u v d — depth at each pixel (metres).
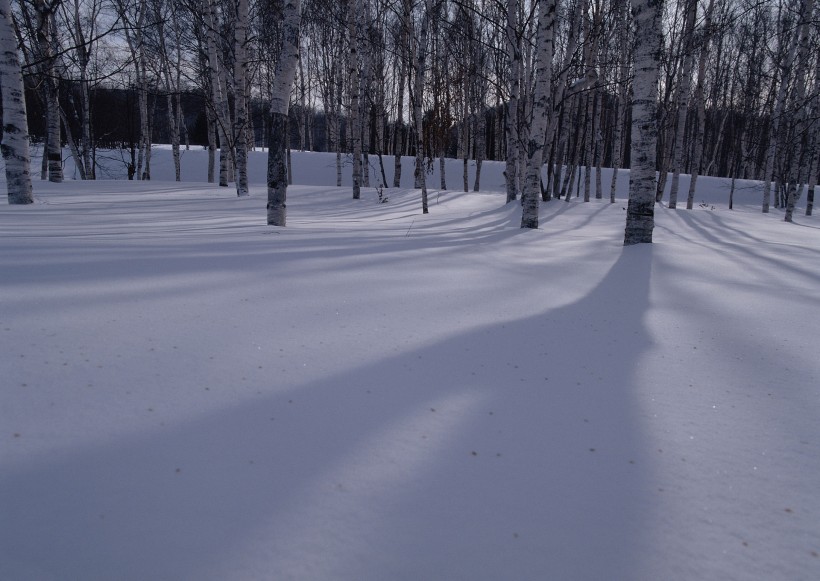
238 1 12.04
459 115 25.75
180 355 1.99
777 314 3.12
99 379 1.75
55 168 13.03
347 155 29.06
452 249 4.89
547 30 7.89
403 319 2.63
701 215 15.09
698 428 1.71
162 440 1.44
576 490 1.36
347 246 4.59
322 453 1.44
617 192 25.48
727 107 30.11
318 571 1.04
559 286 3.63
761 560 1.15
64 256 3.34
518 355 2.27
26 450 1.35
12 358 1.83
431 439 1.55
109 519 1.14
